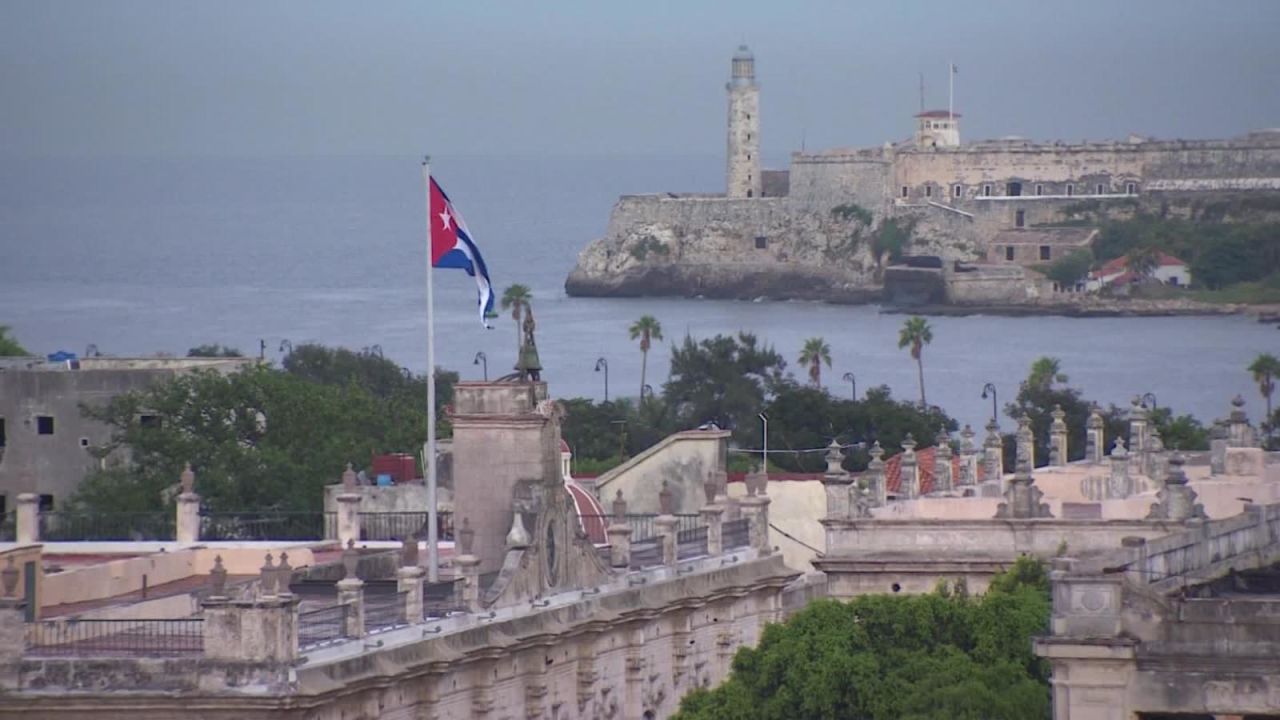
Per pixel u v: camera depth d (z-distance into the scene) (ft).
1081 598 587.68
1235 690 580.71
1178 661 582.35
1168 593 613.52
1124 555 652.07
